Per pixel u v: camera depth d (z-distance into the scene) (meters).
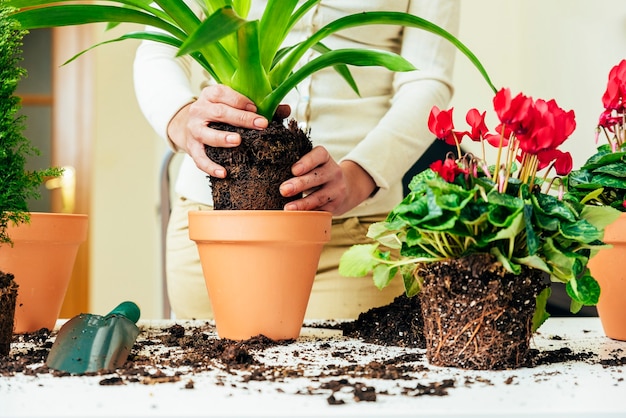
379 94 1.28
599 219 0.78
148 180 3.23
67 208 3.20
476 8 2.40
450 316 0.75
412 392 0.63
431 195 0.72
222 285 0.88
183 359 0.77
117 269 3.22
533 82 2.27
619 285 0.94
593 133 1.89
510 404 0.58
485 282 0.73
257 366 0.74
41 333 0.93
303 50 0.93
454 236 0.74
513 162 0.81
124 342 0.75
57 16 0.89
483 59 2.40
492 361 0.74
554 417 0.56
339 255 1.25
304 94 1.22
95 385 0.64
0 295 0.76
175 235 1.33
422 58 1.21
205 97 0.90
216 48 0.89
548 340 0.96
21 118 0.81
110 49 3.21
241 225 0.85
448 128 0.80
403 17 0.90
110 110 3.22
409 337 0.88
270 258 0.86
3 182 0.79
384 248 1.25
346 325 1.00
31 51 3.18
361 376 0.69
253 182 0.89
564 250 0.74
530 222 0.71
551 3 2.12
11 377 0.67
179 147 1.06
